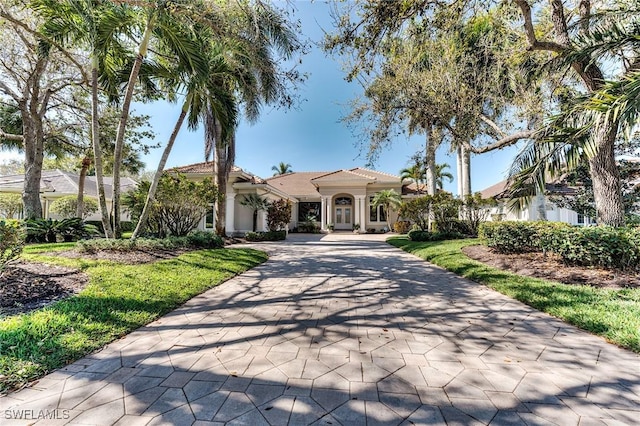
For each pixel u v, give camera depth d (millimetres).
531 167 6223
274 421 2184
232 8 6879
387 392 2551
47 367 2828
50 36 8586
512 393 2527
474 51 8875
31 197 12781
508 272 7160
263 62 7980
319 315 4574
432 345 3490
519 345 3471
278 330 3965
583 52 6027
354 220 30516
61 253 7855
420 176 27531
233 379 2744
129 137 15672
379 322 4273
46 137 14305
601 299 4730
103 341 3453
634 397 2465
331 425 2146
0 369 2695
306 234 26453
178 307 4965
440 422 2176
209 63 9586
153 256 8133
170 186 10719
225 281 6914
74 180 23625
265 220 20891
